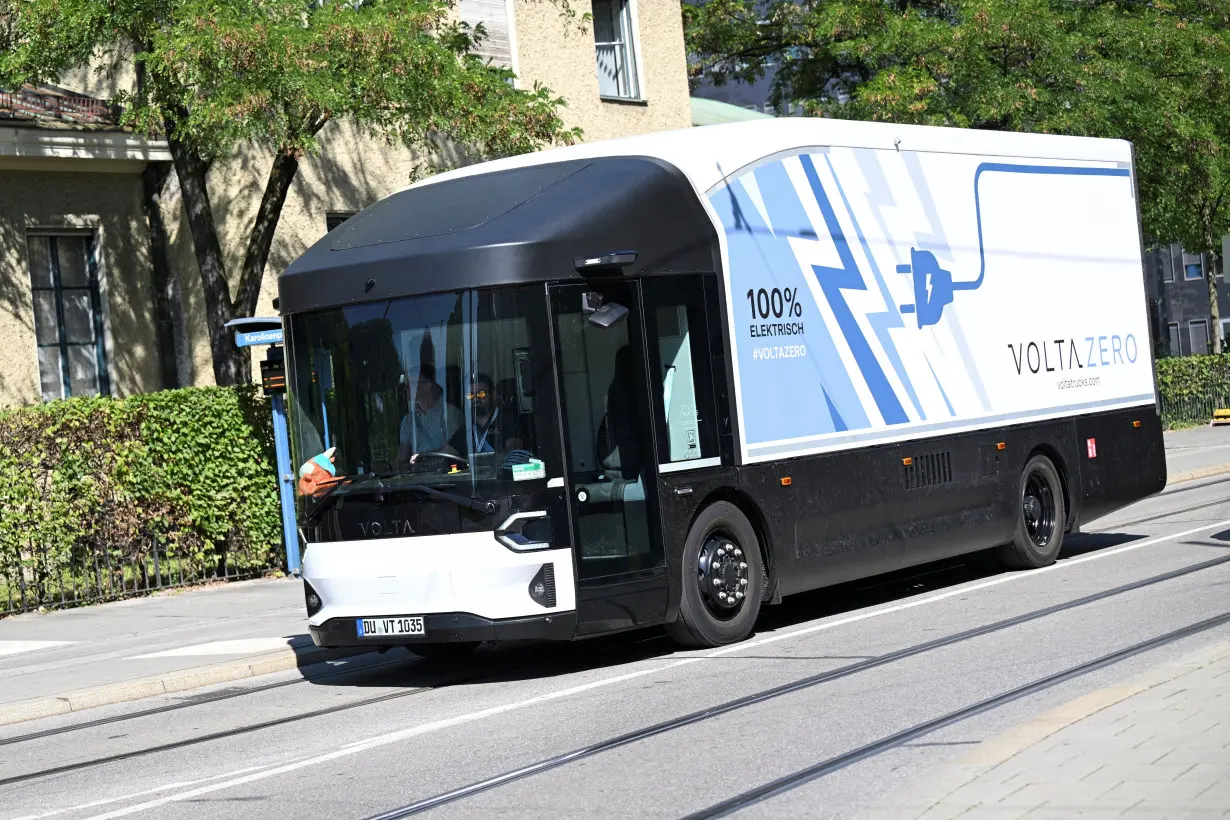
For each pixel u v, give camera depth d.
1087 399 17.73
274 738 10.70
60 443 19.20
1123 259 18.69
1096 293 18.09
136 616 18.19
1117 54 36.56
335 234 13.30
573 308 12.15
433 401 12.12
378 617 12.22
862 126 15.20
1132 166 19.11
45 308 23.58
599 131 31.53
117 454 19.70
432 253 12.20
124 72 25.48
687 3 45.84
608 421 12.28
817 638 13.19
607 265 12.34
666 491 12.58
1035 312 17.06
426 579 11.98
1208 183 40.69
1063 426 17.28
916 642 12.43
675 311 12.84
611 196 12.62
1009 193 16.94
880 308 14.92
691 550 12.86
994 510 16.19
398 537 12.15
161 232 24.75
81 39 20.25
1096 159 18.45
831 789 7.75
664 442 12.62
